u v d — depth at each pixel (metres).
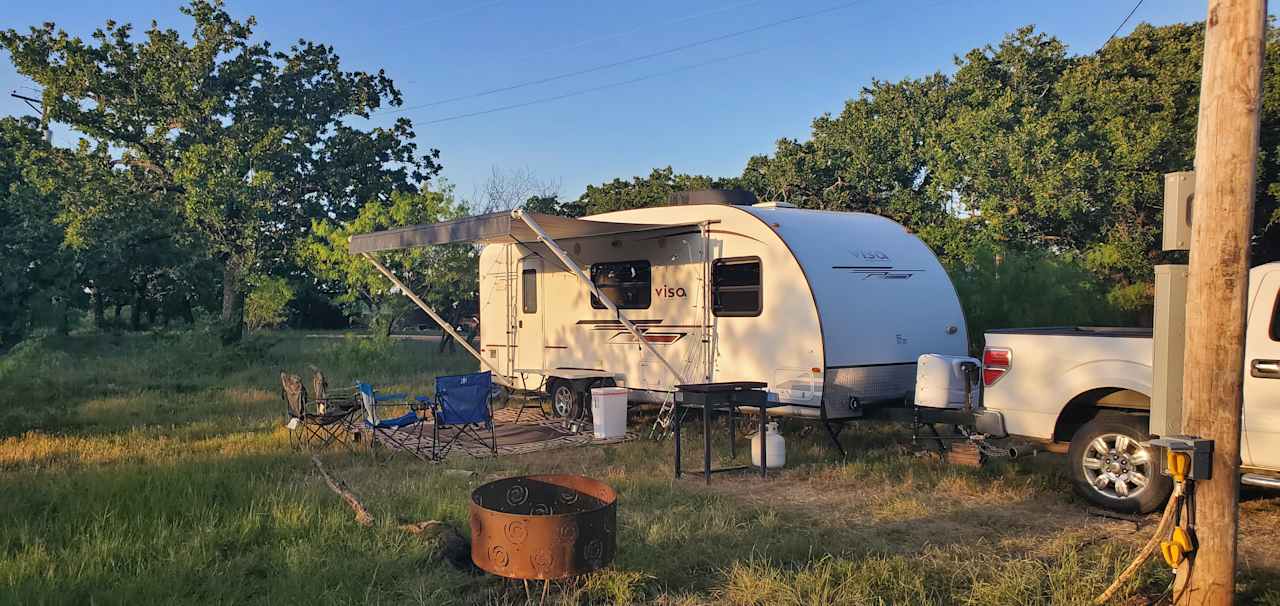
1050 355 7.00
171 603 4.50
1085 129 18.67
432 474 7.86
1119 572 4.99
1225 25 4.11
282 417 11.59
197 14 28.20
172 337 21.03
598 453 9.25
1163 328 4.50
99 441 9.64
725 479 7.96
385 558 5.22
